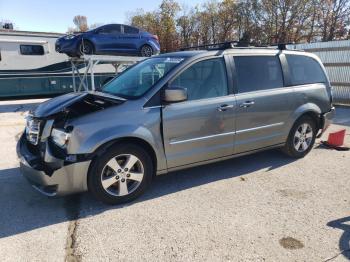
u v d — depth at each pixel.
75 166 3.35
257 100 4.46
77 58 12.47
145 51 12.95
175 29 49.50
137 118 3.61
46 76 15.07
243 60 4.48
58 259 2.76
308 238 3.04
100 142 3.39
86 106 3.65
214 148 4.22
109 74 16.27
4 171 4.85
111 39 11.94
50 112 3.61
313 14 35.91
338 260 2.73
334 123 8.36
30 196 3.97
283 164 5.05
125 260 2.74
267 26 37.28
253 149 4.67
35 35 14.77
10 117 9.72
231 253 2.82
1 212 3.57
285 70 4.88
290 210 3.57
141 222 3.34
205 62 4.13
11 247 2.93
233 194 3.99
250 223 3.29
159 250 2.87
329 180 4.42
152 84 3.88
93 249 2.89
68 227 3.26
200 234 3.11
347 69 11.27
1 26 17.62
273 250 2.86
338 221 3.34
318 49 12.12
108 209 3.62
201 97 4.05
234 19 44.81
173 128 3.83
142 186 3.81
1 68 14.23
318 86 5.28
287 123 4.91
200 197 3.91
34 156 3.56
